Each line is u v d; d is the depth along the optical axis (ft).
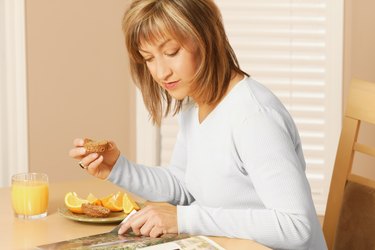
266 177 5.12
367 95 6.71
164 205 5.77
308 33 10.11
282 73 10.19
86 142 5.93
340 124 10.12
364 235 6.57
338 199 6.75
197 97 5.63
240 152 5.37
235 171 5.51
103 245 4.89
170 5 5.16
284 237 5.03
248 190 5.56
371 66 10.05
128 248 4.81
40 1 9.85
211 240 4.94
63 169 10.25
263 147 5.17
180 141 6.45
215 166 5.60
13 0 9.66
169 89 5.47
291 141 5.32
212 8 5.40
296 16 10.11
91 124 10.43
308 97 10.18
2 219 5.67
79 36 10.21
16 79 9.79
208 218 5.17
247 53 10.24
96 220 5.46
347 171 6.75
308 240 5.09
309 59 10.14
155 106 6.13
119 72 10.58
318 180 10.17
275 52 10.19
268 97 5.48
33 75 9.89
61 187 6.66
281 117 5.36
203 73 5.39
